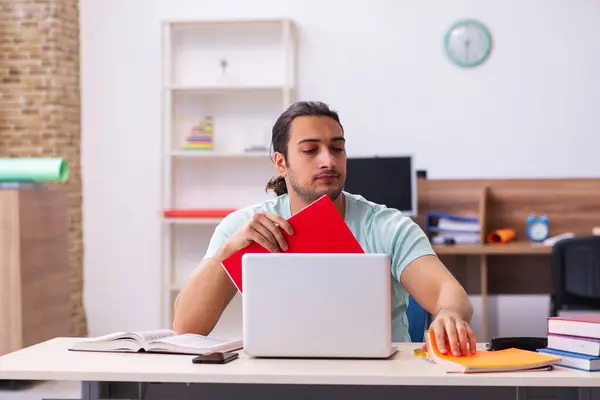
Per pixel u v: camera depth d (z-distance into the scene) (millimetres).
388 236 2166
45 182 4344
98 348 1858
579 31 5957
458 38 5992
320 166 2029
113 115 6172
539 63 5977
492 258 5086
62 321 4488
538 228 4992
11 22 5652
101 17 6164
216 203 6195
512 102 5996
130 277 6188
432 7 6023
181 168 6215
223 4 6164
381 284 1706
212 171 6199
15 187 4090
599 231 4902
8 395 4273
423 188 5137
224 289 2127
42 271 4273
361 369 1611
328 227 1791
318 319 1716
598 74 5953
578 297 4531
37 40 5652
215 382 1608
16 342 4039
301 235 1799
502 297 5453
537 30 5973
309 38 6105
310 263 1717
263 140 6012
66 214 4590
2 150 5668
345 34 6082
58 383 4562
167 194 6160
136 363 1699
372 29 6062
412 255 2111
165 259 6156
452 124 6023
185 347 1803
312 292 1716
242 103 6141
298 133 2049
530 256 5066
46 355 1811
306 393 1692
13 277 4047
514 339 1856
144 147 6168
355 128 6086
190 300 2127
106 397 1713
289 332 1721
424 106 6039
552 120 5980
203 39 6184
